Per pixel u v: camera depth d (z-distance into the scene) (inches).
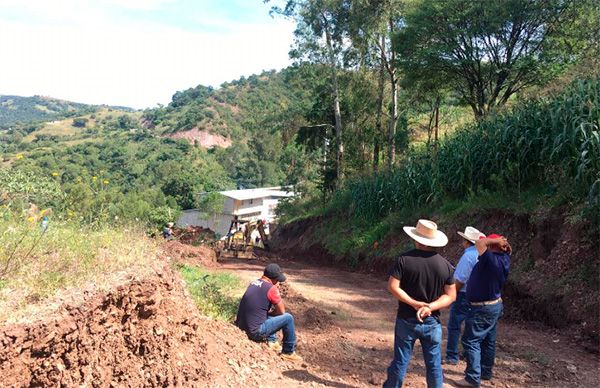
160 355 191.8
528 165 515.5
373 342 312.8
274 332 251.8
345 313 391.9
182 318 209.8
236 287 458.9
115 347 176.7
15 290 164.2
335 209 1039.0
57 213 274.1
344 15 1143.0
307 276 637.9
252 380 211.9
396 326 196.5
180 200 2989.7
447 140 729.6
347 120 1358.3
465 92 978.7
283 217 1547.7
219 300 335.0
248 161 3964.1
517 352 298.0
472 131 657.0
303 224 1252.5
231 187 3796.8
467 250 262.5
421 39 879.1
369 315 396.5
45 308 157.2
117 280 184.9
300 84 1354.6
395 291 191.0
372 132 1277.1
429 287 191.5
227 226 2640.3
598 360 290.4
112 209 319.9
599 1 718.5
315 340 300.8
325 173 1312.7
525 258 435.2
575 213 403.5
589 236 382.3
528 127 525.7
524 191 517.0
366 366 259.4
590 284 352.5
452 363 267.3
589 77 500.7
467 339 232.2
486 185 597.6
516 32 794.8
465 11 791.7
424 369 258.7
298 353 268.8
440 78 925.2
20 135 6530.5
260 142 3826.3
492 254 229.3
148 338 188.9
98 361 167.8
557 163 468.4
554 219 425.1
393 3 1032.2
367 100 1269.7
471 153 614.5
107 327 174.4
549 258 405.7
